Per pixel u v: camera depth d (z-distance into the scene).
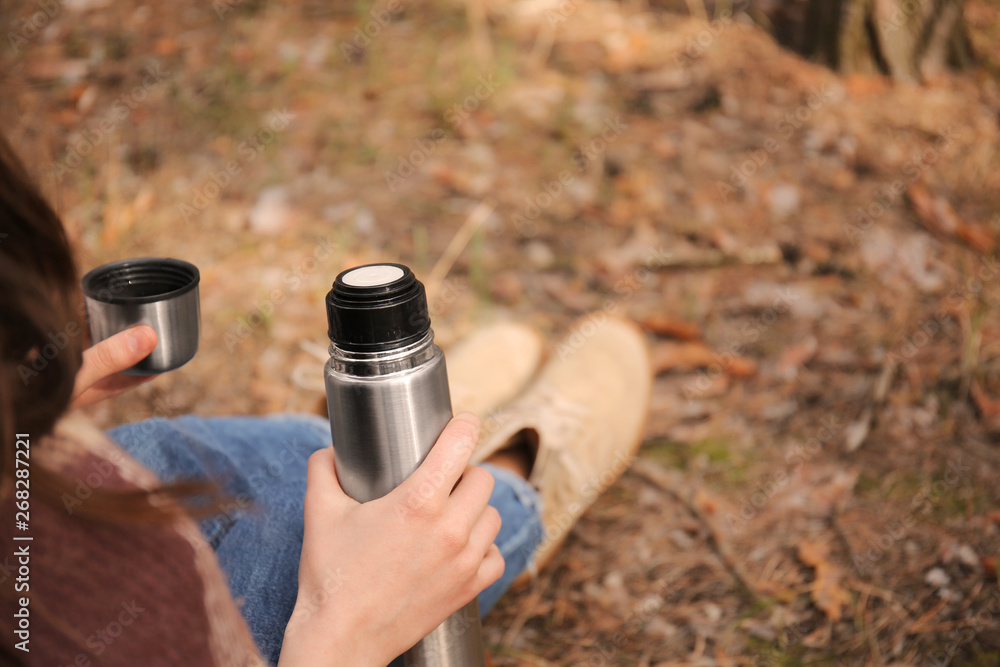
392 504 0.82
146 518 0.72
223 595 0.79
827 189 2.46
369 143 2.77
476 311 2.26
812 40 2.88
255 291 2.29
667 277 2.32
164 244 2.40
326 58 3.09
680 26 3.18
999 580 1.46
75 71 2.91
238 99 2.89
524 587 1.61
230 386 2.05
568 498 1.54
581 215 2.52
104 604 0.71
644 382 1.84
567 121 2.83
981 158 2.42
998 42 2.76
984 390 1.84
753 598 1.54
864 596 1.50
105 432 1.08
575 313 2.25
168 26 3.16
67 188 2.49
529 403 1.68
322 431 1.26
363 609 0.81
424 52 3.13
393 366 0.81
